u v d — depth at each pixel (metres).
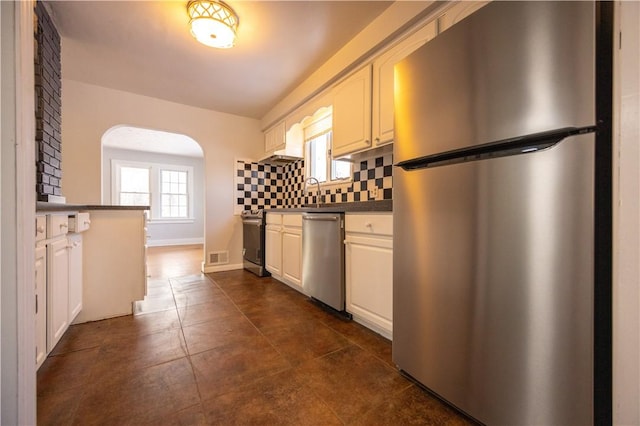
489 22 0.90
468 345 0.98
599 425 0.75
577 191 0.74
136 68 2.44
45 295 1.31
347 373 1.29
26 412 0.75
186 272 3.44
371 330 1.76
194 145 5.61
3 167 0.72
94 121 2.75
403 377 1.26
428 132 1.10
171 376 1.26
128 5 1.66
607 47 0.73
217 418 1.00
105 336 1.66
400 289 1.27
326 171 3.14
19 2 0.74
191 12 1.68
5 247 0.73
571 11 0.74
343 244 1.91
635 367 0.67
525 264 0.83
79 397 1.11
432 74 1.09
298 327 1.80
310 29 1.92
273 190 3.94
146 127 3.04
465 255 0.99
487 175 0.92
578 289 0.74
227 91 2.92
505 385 0.88
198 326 1.81
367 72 1.98
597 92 0.72
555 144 0.77
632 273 0.67
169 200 6.55
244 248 3.57
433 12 1.52
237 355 1.45
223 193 3.54
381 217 1.58
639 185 0.65
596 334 0.74
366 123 1.99
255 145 3.79
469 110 0.95
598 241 0.73
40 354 1.26
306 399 1.11
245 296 2.46
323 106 2.57
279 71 2.50
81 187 2.67
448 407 1.08
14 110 0.73
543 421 0.81
